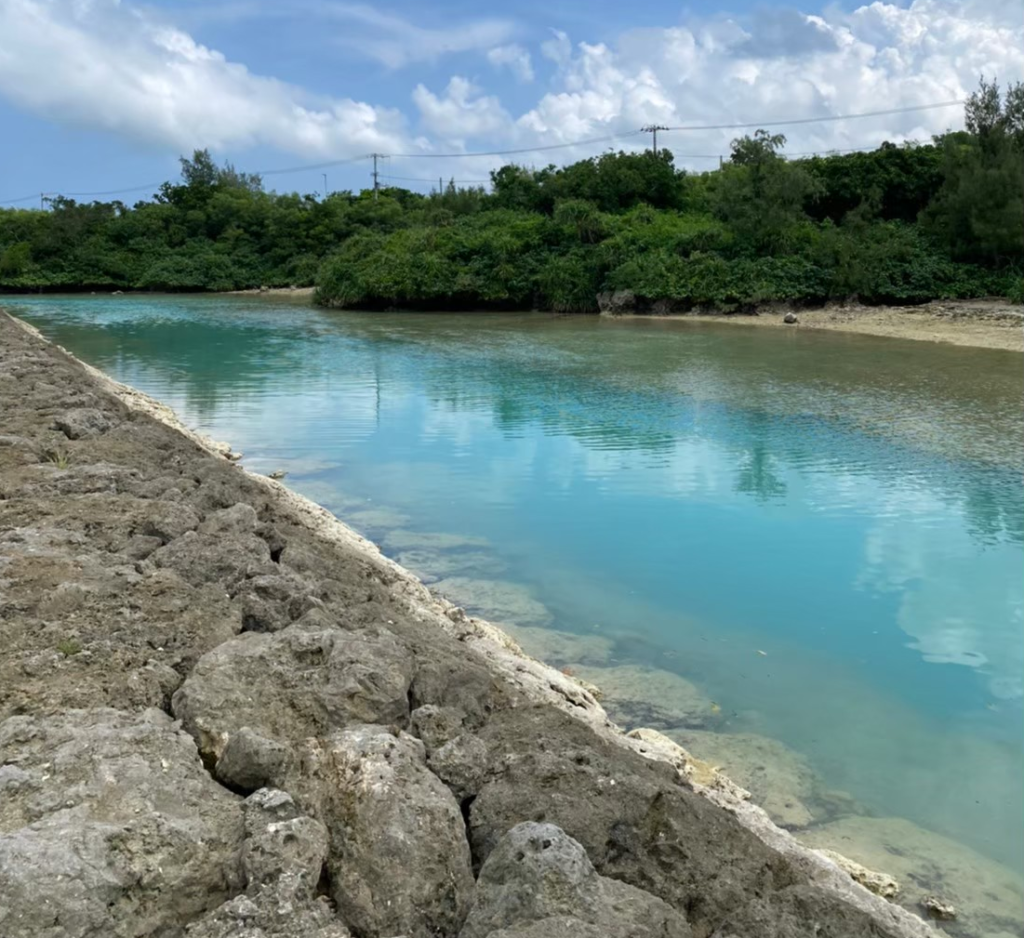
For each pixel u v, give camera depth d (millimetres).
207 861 3037
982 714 6641
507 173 54469
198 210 62812
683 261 38125
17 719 3672
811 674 7195
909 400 17531
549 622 8031
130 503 6766
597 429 15609
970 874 4875
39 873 2746
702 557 9711
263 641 4516
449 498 11734
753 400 17828
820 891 3334
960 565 9500
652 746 5727
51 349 18094
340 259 46750
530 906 2910
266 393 19281
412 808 3307
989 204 34969
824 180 41062
